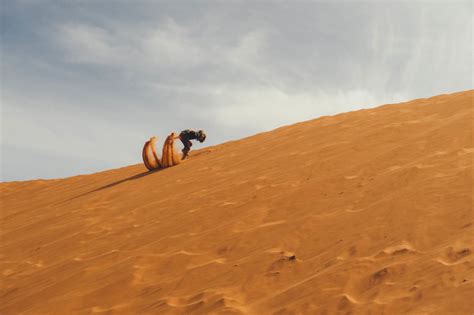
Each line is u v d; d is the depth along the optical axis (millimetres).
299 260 6098
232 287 5879
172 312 5664
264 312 5117
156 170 15367
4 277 8562
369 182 7840
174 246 7520
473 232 5379
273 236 6918
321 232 6629
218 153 14789
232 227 7590
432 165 7637
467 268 4730
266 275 5953
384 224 6246
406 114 11938
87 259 8070
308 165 9695
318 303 4961
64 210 12289
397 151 8898
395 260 5340
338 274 5355
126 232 8977
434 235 5648
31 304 6891
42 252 9273
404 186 7199
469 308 4156
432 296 4484
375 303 4648
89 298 6562
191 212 8852
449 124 9562
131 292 6473
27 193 18844
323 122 14867
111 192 12922
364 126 11836
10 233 11555
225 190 9625
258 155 12211
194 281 6305
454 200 6258
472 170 6977
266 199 8422
